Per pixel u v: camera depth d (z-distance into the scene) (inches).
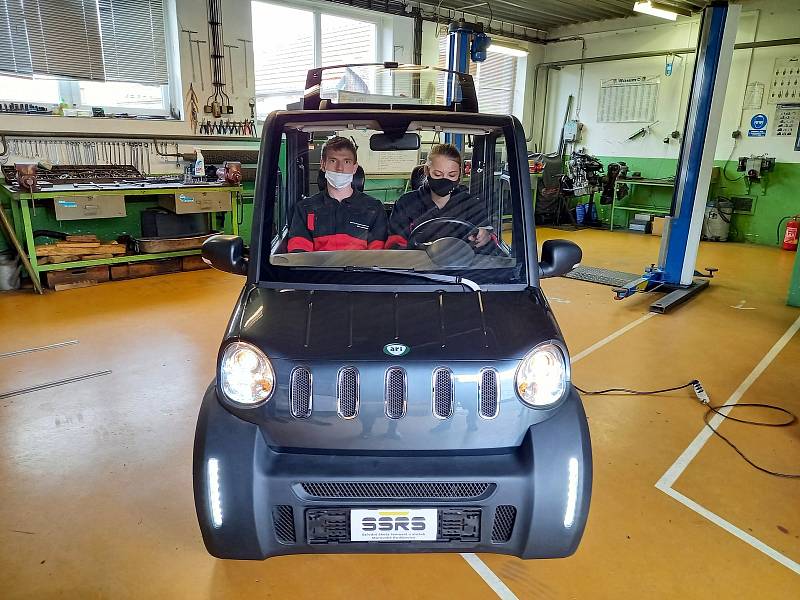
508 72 404.8
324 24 297.1
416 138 79.4
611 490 88.8
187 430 105.6
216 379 62.0
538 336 61.2
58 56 219.3
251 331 60.4
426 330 61.4
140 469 92.3
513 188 75.4
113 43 231.9
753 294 216.2
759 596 67.3
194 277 226.4
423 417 57.4
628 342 160.2
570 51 397.4
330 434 57.6
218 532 58.1
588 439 60.1
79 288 207.5
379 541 58.0
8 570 69.3
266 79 282.2
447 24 342.0
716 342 161.3
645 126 369.1
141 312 178.5
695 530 79.4
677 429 109.5
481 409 57.8
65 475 90.2
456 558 73.3
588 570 71.1
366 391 57.0
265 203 73.7
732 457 99.3
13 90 213.8
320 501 56.4
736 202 339.3
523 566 71.9
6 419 108.7
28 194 188.7
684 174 207.3
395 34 319.6
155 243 223.0
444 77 101.8
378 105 87.4
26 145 210.1
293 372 57.1
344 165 80.2
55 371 131.9
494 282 71.2
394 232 80.7
